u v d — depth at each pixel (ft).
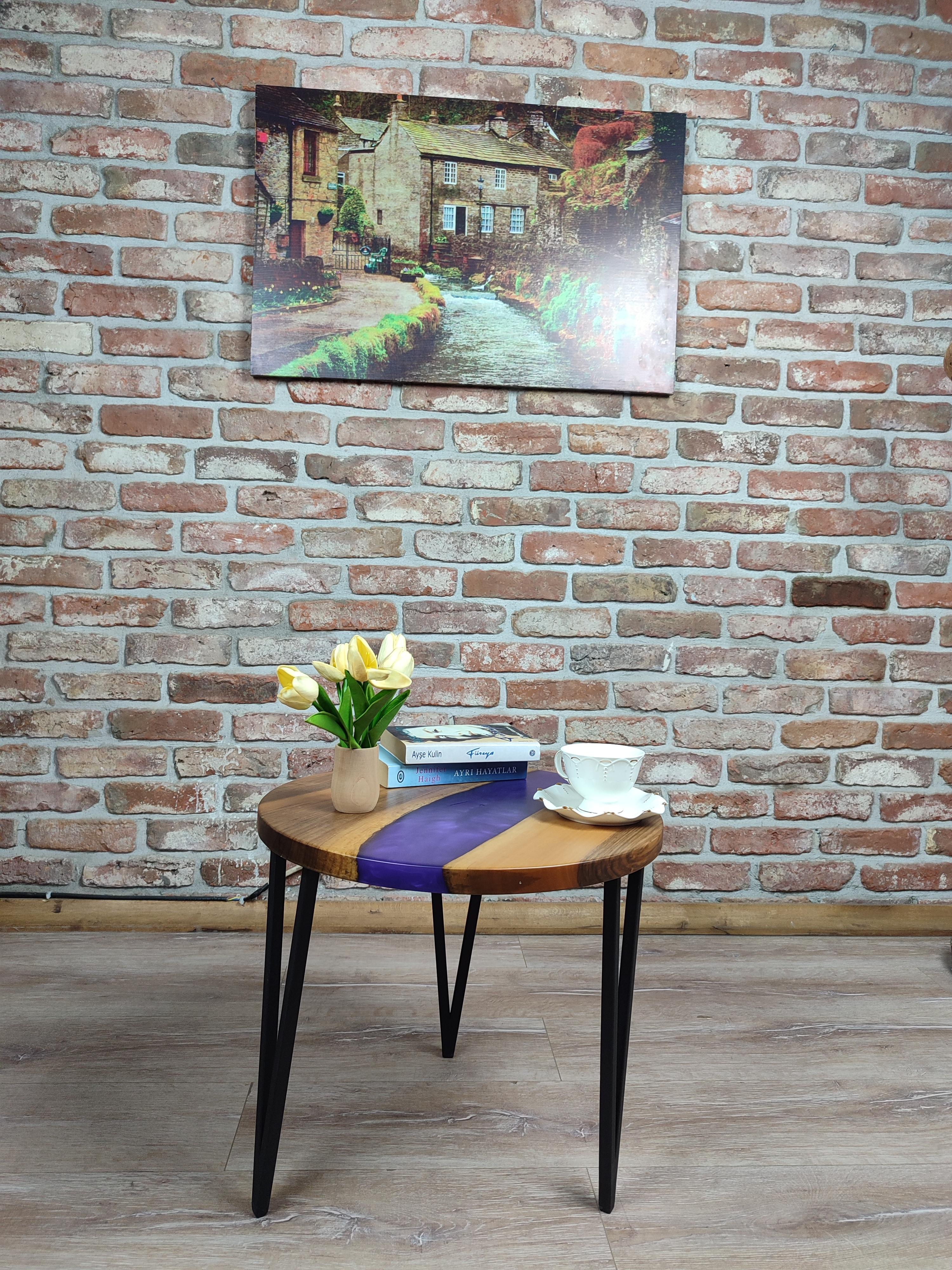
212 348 7.03
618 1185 4.30
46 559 7.00
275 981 4.14
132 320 6.97
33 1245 3.82
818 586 7.49
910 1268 3.84
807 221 7.32
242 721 7.18
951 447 7.52
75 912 7.01
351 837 3.87
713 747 7.49
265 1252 3.81
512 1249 3.86
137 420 7.00
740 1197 4.24
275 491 7.12
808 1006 6.19
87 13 6.77
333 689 7.15
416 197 6.97
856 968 6.81
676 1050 5.57
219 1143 4.53
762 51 7.18
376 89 6.97
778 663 7.50
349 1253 3.82
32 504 6.97
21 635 7.01
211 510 7.09
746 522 7.42
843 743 7.56
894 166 7.33
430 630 7.29
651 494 7.38
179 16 6.83
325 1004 6.00
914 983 6.59
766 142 7.24
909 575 7.55
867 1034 5.83
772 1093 5.13
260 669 7.18
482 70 7.03
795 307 7.36
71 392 6.95
